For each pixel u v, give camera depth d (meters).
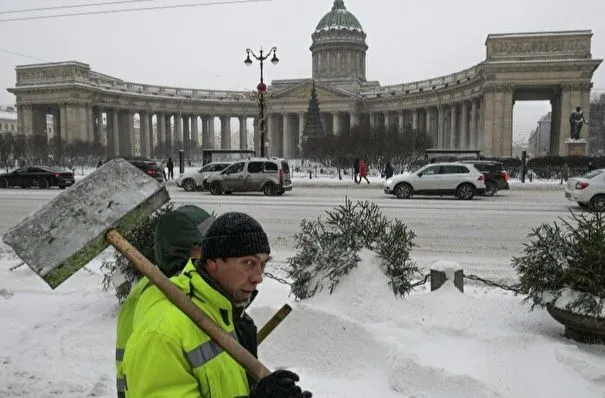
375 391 4.52
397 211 18.44
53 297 7.60
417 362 4.61
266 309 5.67
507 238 12.95
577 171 38.88
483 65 64.19
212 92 99.50
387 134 55.50
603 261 5.33
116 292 6.93
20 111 83.88
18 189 31.84
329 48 101.00
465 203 21.80
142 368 1.73
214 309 1.95
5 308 7.04
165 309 1.88
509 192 29.56
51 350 5.51
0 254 10.81
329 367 4.95
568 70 60.78
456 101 77.38
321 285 6.30
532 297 5.96
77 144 70.00
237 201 22.64
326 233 6.71
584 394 4.36
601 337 5.32
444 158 42.34
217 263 1.97
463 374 4.43
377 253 6.52
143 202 2.31
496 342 5.28
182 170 47.09
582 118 49.62
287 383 1.70
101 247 2.14
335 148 54.88
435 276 6.68
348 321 5.18
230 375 1.85
